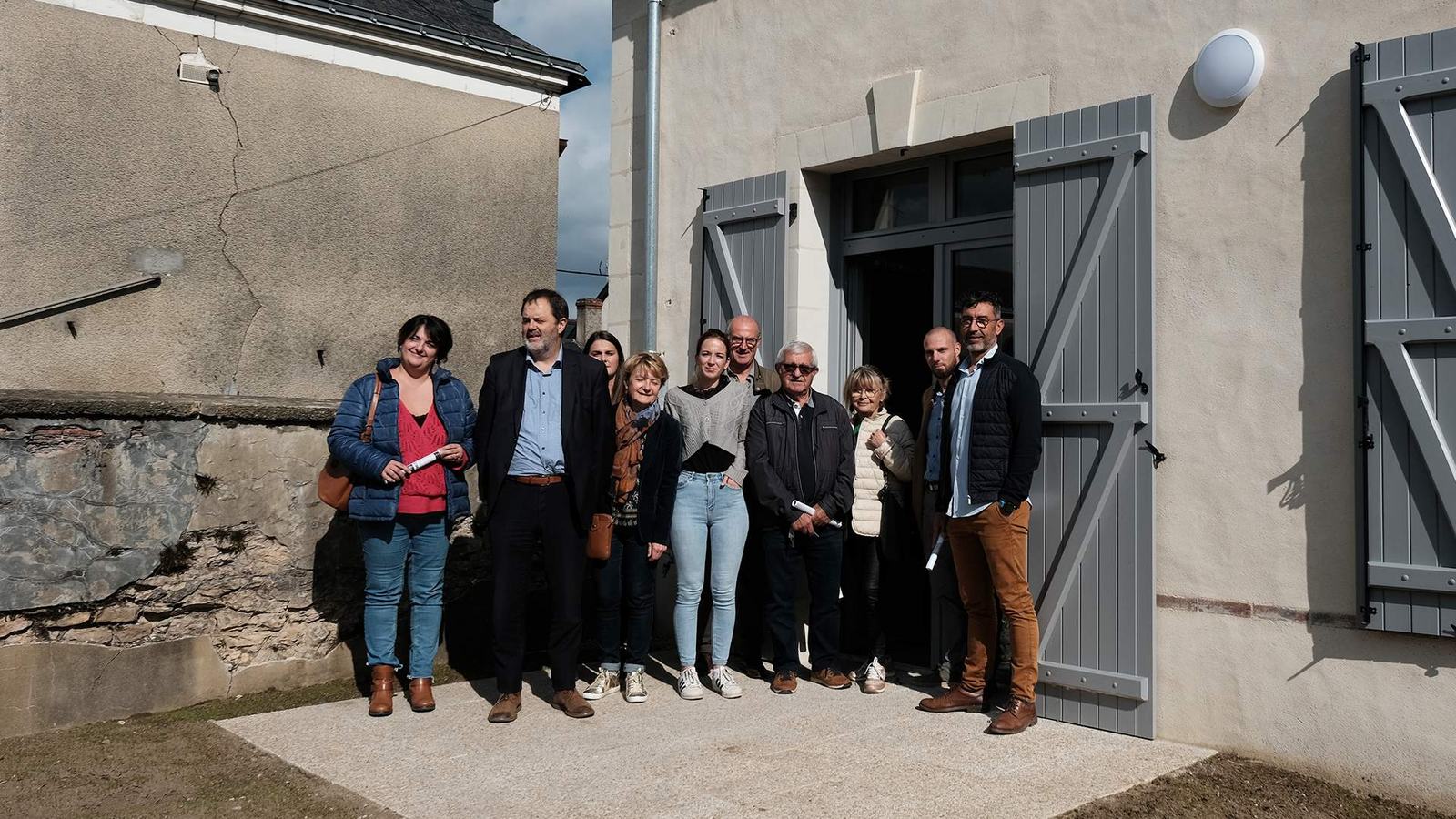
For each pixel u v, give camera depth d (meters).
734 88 6.08
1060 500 4.46
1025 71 4.75
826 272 5.83
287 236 7.89
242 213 7.68
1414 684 3.64
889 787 3.65
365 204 8.27
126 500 4.51
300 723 4.43
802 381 4.90
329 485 4.52
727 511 4.92
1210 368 4.14
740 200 5.93
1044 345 4.54
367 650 4.64
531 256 9.21
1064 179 4.52
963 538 4.48
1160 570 4.25
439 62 8.61
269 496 4.90
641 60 6.67
